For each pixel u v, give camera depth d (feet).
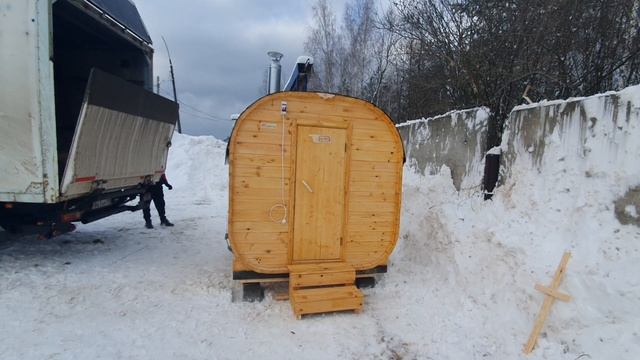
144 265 18.81
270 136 14.52
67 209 17.42
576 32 23.30
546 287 11.66
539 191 15.17
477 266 14.84
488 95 25.72
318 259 15.55
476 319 13.02
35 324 12.58
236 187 14.26
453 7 28.55
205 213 32.60
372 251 16.06
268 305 14.66
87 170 17.13
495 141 21.01
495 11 25.70
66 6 18.17
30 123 15.12
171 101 24.48
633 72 22.65
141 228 26.50
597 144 13.29
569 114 14.46
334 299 13.80
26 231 17.28
